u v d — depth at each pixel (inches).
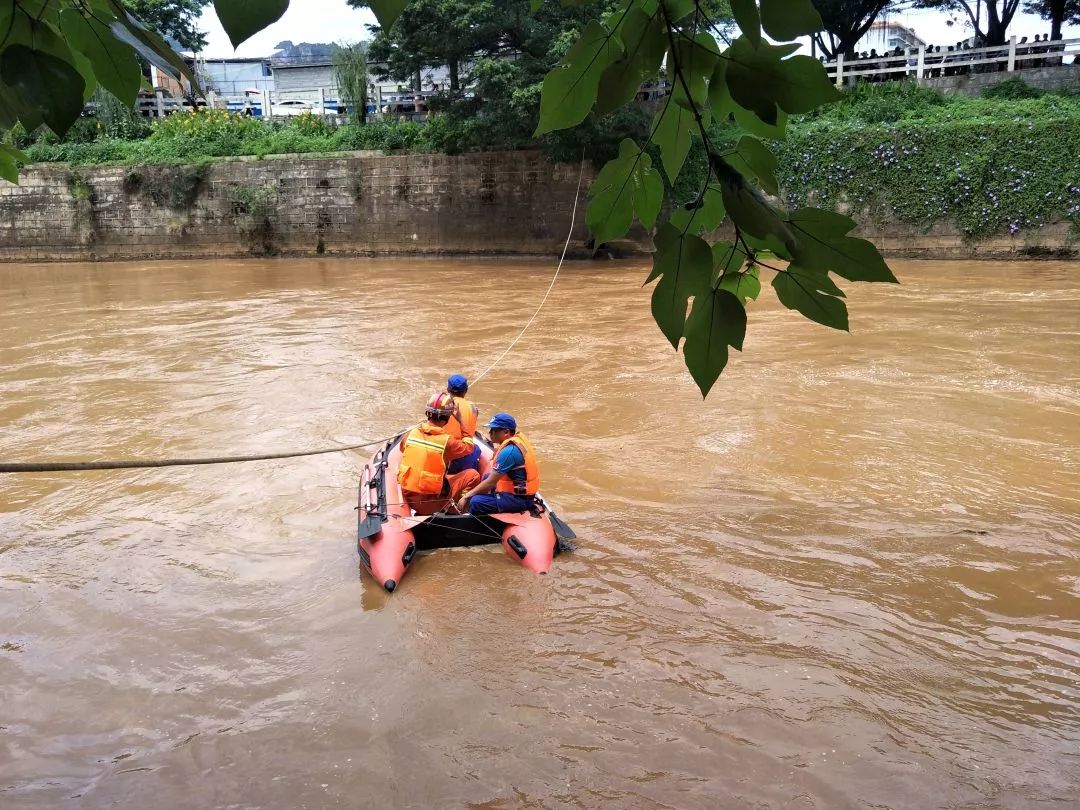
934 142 976.9
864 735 187.3
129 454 387.2
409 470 289.3
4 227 1252.5
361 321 712.4
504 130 1051.3
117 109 1302.9
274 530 306.2
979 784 171.8
